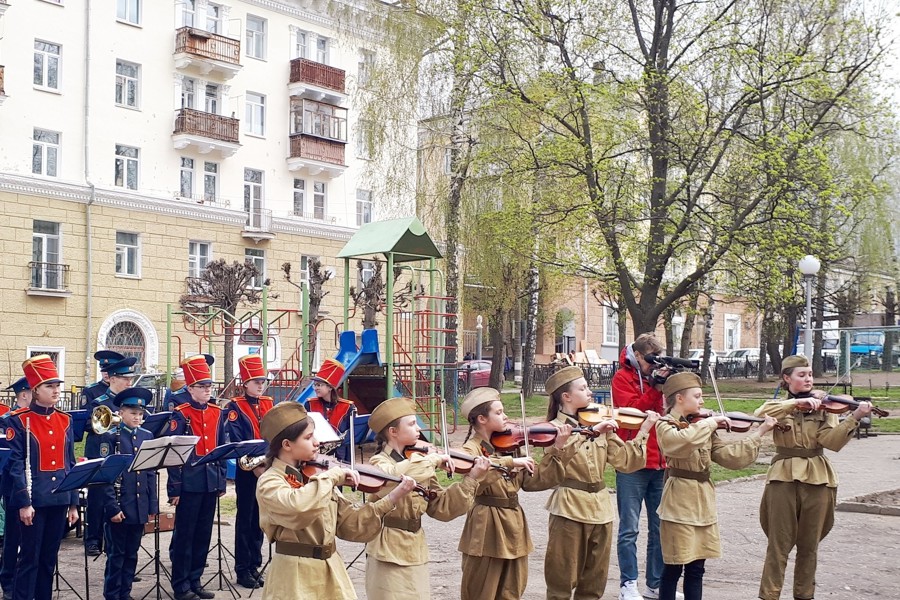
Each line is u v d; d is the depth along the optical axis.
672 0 21.45
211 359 16.20
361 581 8.92
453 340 26.39
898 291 37.31
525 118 23.09
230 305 27.56
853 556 9.75
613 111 22.86
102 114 30.95
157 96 32.50
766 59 20.69
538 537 10.99
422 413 18.69
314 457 5.41
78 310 30.16
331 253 37.56
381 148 27.73
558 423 6.82
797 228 21.44
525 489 6.83
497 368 32.47
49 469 7.73
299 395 16.38
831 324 48.69
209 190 34.09
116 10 31.47
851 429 7.46
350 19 33.16
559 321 47.69
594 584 7.02
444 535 11.15
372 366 18.67
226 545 10.83
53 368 7.89
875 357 30.50
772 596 7.58
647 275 21.61
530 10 22.02
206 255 33.84
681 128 21.81
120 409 8.58
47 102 29.59
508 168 23.14
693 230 21.34
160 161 32.50
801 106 21.70
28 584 7.60
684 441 6.90
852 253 34.41
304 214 37.12
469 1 22.67
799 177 20.59
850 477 15.59
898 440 21.75
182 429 8.77
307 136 36.28
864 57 21.94
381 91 27.55
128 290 31.44
